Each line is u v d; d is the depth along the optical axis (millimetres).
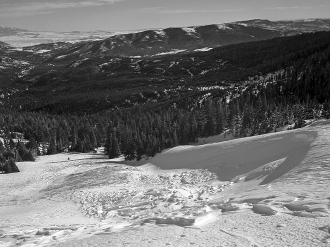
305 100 105062
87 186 48562
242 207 15117
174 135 81188
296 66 156250
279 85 130000
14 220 30984
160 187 38719
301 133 39938
